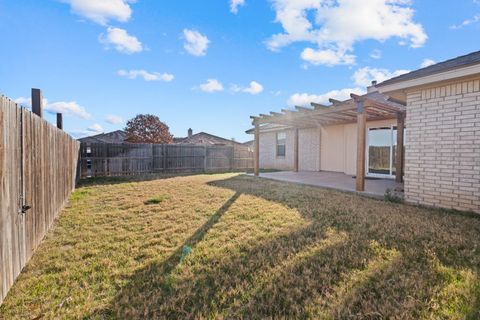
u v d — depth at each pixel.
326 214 4.50
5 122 2.08
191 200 5.82
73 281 2.37
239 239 3.36
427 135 5.02
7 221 2.11
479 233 3.44
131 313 1.91
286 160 15.06
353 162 11.12
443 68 4.45
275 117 9.69
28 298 2.10
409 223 3.91
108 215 4.57
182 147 14.02
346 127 11.48
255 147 10.84
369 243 3.14
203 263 2.71
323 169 12.75
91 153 11.07
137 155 12.52
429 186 5.00
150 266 2.64
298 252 2.93
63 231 3.71
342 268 2.54
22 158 2.52
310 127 13.26
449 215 4.33
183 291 2.20
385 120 9.84
